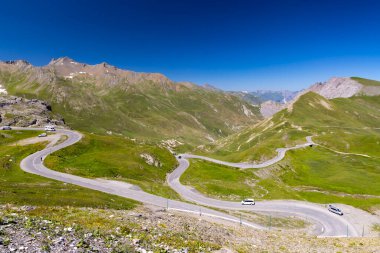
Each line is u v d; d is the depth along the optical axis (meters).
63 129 181.75
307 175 156.62
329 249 38.56
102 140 153.25
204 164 155.50
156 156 141.25
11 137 151.00
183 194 98.31
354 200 108.88
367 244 42.84
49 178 87.06
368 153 195.50
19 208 37.38
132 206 61.34
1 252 17.56
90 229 26.98
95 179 92.44
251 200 93.31
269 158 171.62
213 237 36.34
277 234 50.31
